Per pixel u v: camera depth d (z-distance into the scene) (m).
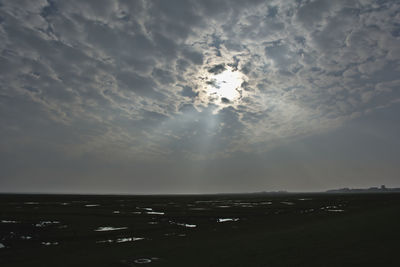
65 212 53.06
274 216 49.16
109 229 32.72
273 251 18.48
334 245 19.42
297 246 19.78
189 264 15.78
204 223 39.69
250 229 32.91
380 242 19.67
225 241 24.06
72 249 22.25
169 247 21.80
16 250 22.23
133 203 93.81
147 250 20.62
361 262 14.59
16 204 77.81
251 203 98.50
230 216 49.66
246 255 17.61
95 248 22.50
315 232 26.33
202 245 22.28
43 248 22.92
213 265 15.45
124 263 16.31
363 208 60.94
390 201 90.31
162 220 42.88
